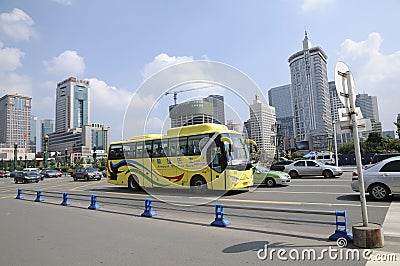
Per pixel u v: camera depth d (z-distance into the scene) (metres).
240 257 5.06
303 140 63.44
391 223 7.08
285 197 12.02
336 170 21.30
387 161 10.33
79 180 32.44
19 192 15.65
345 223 5.76
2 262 5.17
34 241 6.49
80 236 6.84
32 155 105.06
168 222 8.19
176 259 5.06
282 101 68.69
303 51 64.12
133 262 4.99
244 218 8.41
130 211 10.24
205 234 6.69
